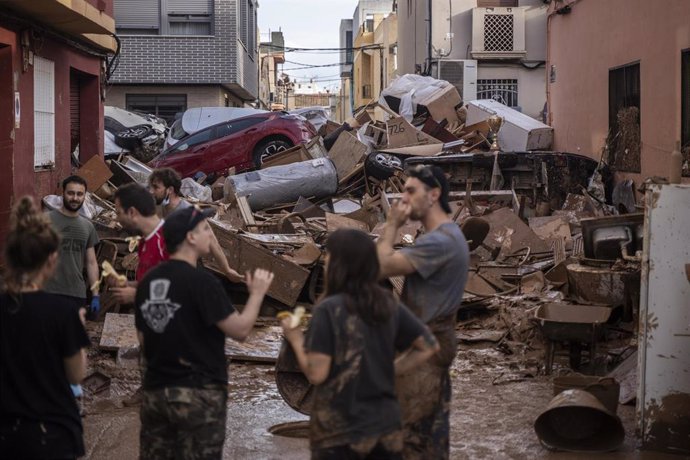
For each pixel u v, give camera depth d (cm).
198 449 448
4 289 413
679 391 668
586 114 1969
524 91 3055
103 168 1402
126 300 544
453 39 3084
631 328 976
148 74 2922
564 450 666
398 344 424
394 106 2627
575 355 884
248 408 779
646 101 1575
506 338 1018
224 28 2933
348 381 402
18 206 417
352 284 409
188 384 447
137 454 657
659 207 673
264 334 1012
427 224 501
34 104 1279
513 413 762
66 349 413
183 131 2373
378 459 407
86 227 762
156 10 2941
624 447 677
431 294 487
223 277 1102
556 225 1426
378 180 1925
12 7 1142
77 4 1197
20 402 405
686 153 1363
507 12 2997
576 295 1035
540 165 1783
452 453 661
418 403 482
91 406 782
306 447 677
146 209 650
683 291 667
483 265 1198
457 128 2428
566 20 2122
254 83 3762
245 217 1505
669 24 1470
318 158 1925
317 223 1481
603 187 1728
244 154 2228
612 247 1009
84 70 1561
